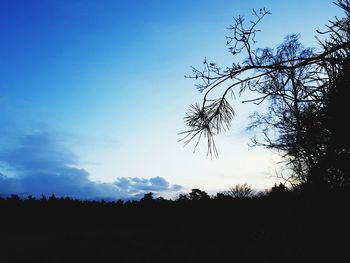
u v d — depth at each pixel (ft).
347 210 9.96
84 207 94.79
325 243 10.17
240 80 11.05
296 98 10.43
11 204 89.51
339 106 9.70
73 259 43.32
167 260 39.52
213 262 32.24
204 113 11.78
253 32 10.57
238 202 49.03
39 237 68.13
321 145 10.20
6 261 43.01
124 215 92.43
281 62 10.24
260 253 20.63
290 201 11.83
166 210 82.94
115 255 44.60
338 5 10.15
